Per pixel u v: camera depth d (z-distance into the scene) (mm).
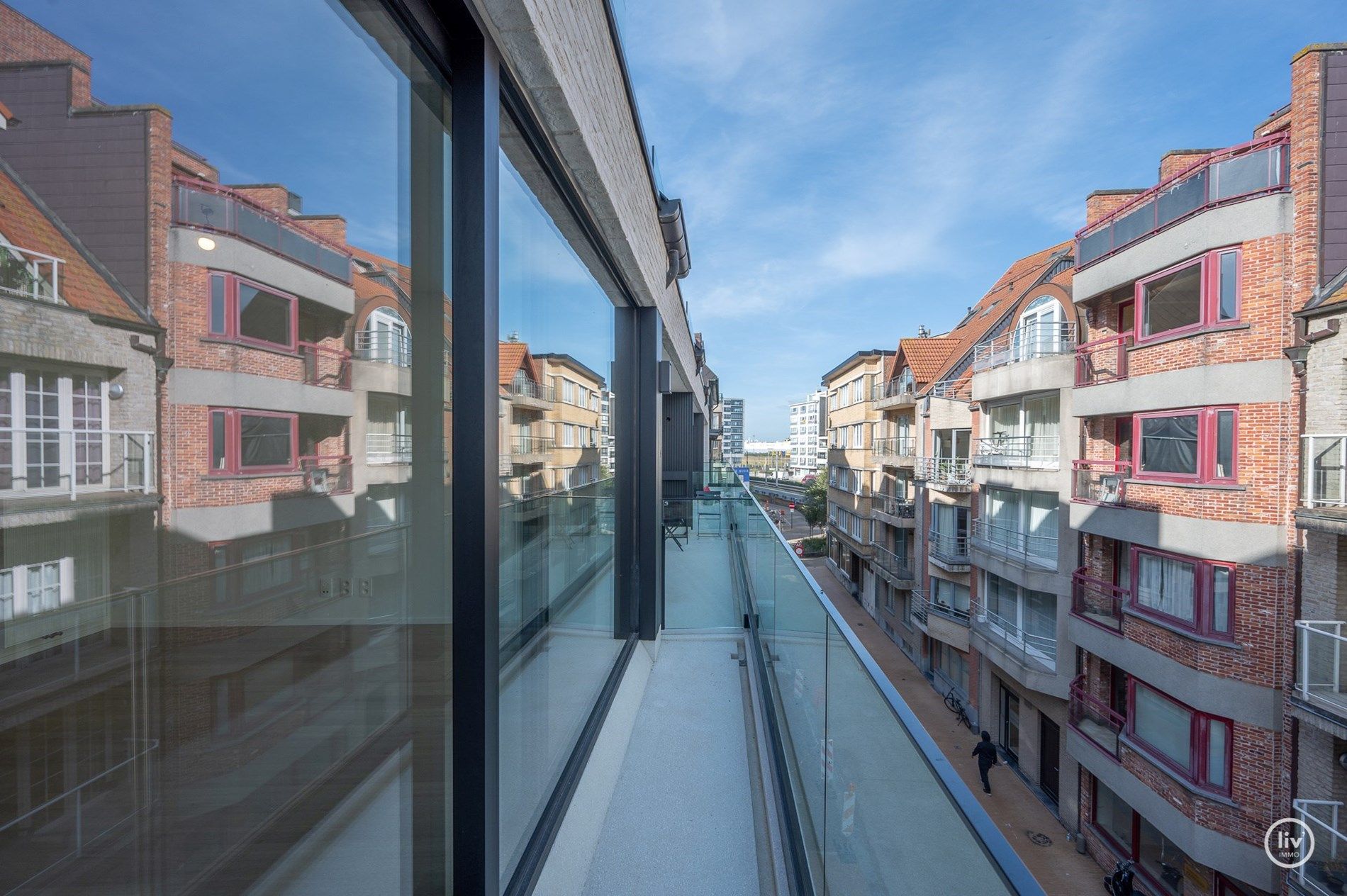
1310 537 8688
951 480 19062
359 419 1007
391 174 1122
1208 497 9875
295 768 830
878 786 1331
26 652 470
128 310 569
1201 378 10023
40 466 477
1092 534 12844
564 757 2463
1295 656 8750
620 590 4000
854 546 29609
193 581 649
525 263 2090
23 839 476
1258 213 9461
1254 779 9016
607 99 2629
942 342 24281
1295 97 9273
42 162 488
